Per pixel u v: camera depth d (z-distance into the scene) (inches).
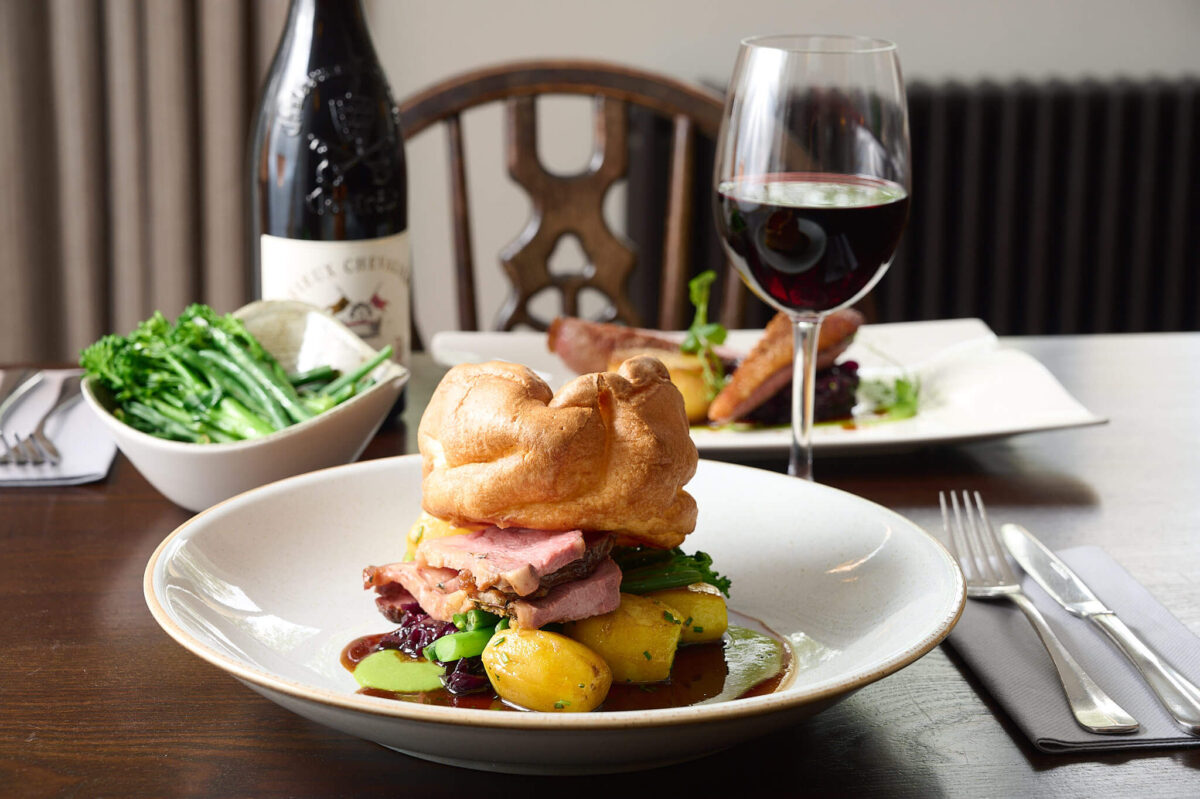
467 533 36.6
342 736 34.8
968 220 105.5
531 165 62.4
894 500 43.7
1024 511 43.1
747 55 41.2
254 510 38.8
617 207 109.3
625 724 32.1
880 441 44.9
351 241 46.4
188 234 89.6
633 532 36.2
